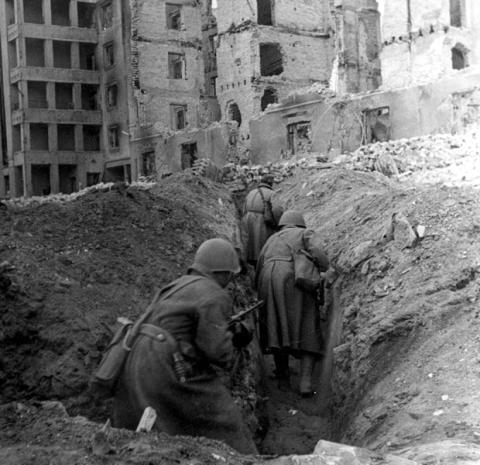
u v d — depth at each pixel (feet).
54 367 24.62
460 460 15.94
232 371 25.94
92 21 163.22
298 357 29.94
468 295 24.35
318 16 145.59
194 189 47.83
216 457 15.94
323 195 46.01
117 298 28.45
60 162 156.76
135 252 32.17
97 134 161.89
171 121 154.10
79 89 159.33
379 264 29.09
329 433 25.91
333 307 31.35
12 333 25.25
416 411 19.85
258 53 137.49
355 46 134.41
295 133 107.24
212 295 19.53
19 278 26.68
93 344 25.43
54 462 15.31
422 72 119.55
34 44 159.63
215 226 38.75
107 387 19.10
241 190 55.88
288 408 28.94
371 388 23.47
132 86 150.41
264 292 29.89
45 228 32.32
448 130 86.38
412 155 57.82
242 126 138.41
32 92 158.61
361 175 49.16
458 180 45.83
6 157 163.94
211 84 168.96
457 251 27.25
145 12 152.25
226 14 142.10
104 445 15.55
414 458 16.63
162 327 19.26
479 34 121.80
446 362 21.70
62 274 28.58
